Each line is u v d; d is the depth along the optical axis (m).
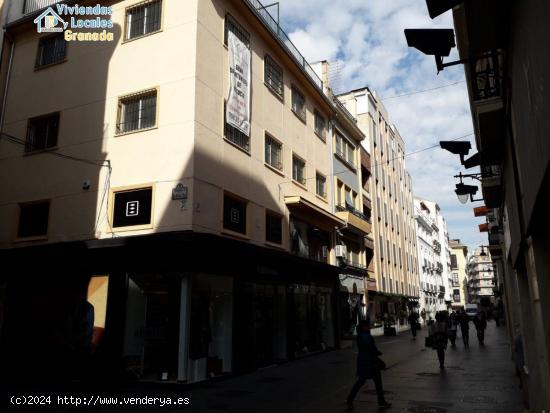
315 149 22.41
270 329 16.03
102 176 13.82
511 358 16.09
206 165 13.16
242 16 16.23
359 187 29.22
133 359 11.91
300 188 19.98
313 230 21.11
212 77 14.01
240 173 15.05
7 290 13.98
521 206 5.57
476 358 16.62
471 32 5.27
